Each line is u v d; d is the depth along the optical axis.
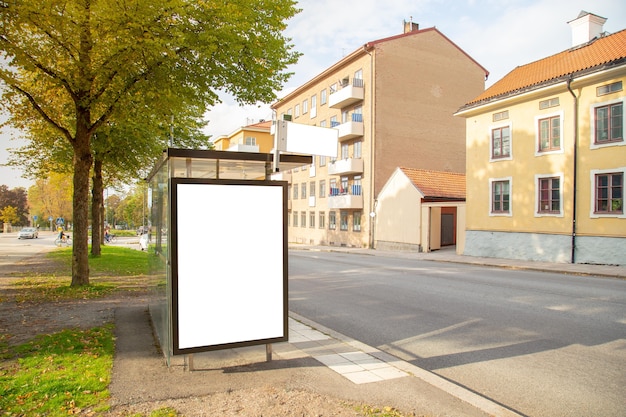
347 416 3.73
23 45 9.41
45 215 75.94
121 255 22.53
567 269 16.23
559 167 19.27
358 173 36.47
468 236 24.00
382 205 32.03
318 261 21.42
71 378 4.42
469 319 7.97
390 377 4.70
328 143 5.03
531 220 20.52
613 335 6.75
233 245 4.73
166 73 10.20
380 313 8.62
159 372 4.73
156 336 6.20
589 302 9.53
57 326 6.80
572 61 20.38
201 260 4.61
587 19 21.94
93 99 10.55
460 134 38.00
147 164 19.73
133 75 10.34
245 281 4.78
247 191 4.78
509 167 21.61
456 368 5.31
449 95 37.56
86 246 11.30
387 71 35.09
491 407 3.96
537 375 5.04
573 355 5.77
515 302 9.59
